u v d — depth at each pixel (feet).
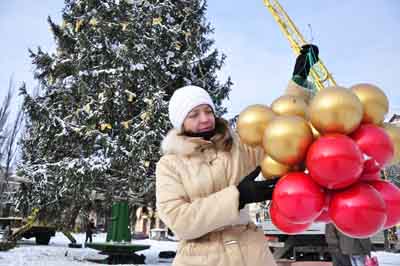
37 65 39.58
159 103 34.24
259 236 5.61
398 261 30.30
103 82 35.27
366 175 4.93
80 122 35.42
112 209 35.53
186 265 5.31
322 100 4.72
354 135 4.92
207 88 40.42
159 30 38.58
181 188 5.55
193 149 5.76
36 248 44.80
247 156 6.09
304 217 4.64
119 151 33.65
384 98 5.17
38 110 36.14
